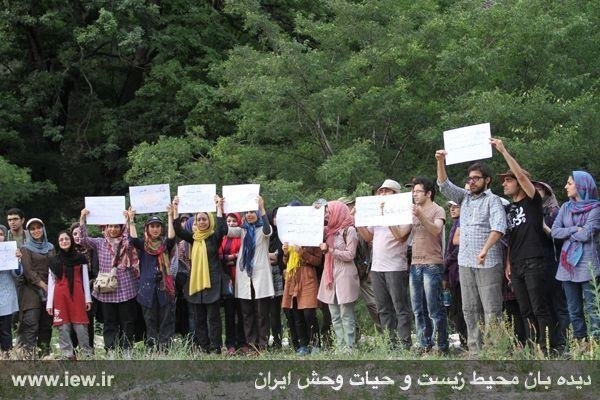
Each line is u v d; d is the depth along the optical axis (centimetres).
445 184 1042
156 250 1181
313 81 2016
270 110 2028
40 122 2598
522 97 1862
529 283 982
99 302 1236
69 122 2744
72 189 2706
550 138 1814
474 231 1014
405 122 2045
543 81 2016
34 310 1217
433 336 1134
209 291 1179
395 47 1984
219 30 2641
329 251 1149
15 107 2522
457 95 2023
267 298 1188
